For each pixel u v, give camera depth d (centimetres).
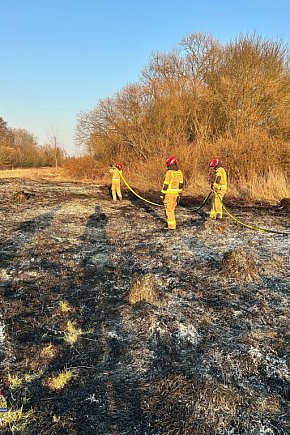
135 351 365
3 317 436
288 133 2019
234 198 1471
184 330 401
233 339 386
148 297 470
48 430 268
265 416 282
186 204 1346
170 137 2209
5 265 617
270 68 2164
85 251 703
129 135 2473
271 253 689
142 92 2483
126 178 2055
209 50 2489
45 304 473
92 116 2639
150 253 688
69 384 318
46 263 632
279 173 1588
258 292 509
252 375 330
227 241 777
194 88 2369
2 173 3200
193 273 582
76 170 2589
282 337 390
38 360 353
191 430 268
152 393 305
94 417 281
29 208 1182
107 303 474
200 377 324
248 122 2069
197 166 1777
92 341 386
